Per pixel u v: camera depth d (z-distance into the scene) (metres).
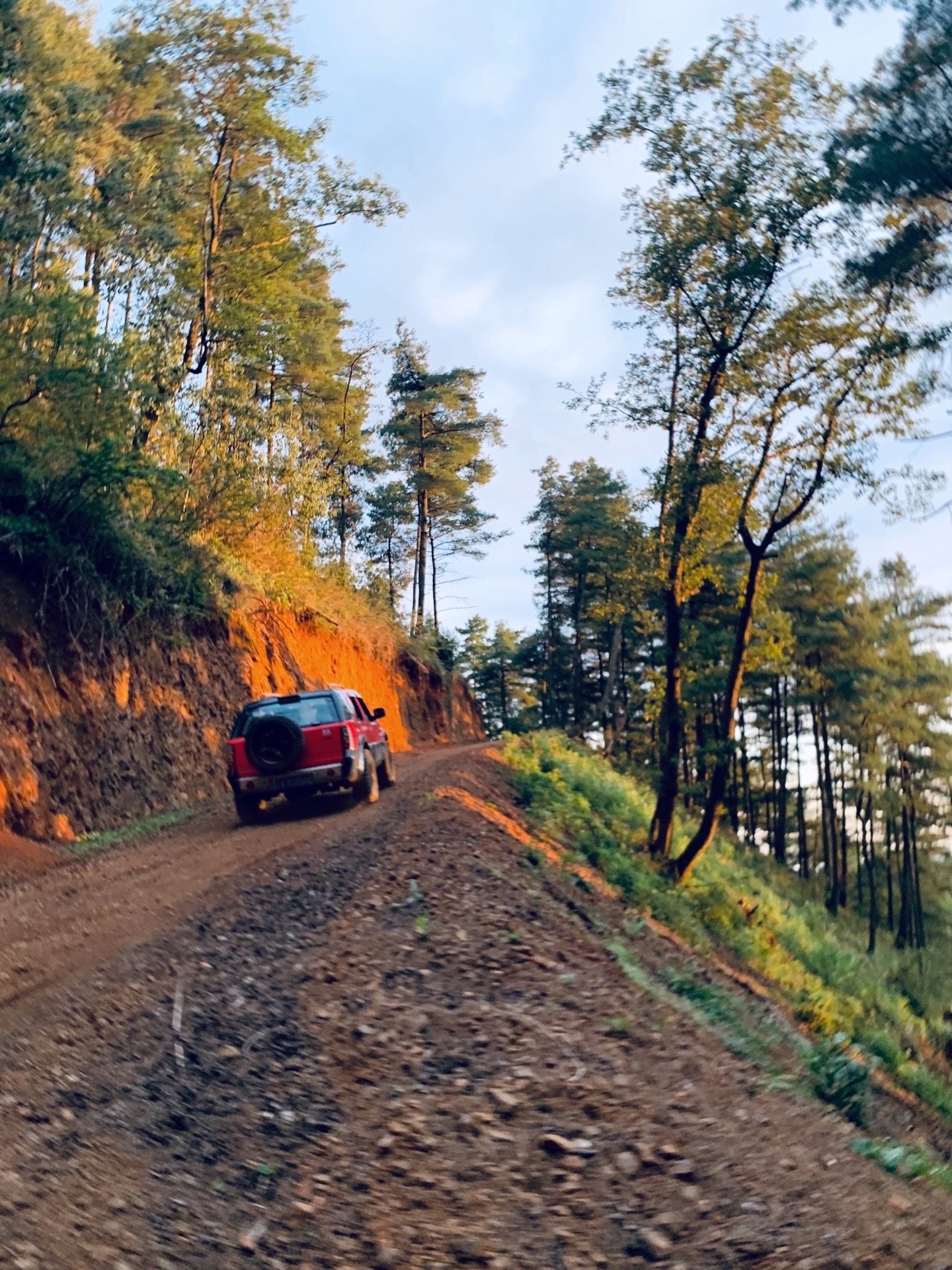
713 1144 4.85
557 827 17.14
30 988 6.62
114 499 17.34
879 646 47.62
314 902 8.68
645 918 13.65
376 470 53.28
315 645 31.23
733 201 17.58
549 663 63.56
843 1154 5.51
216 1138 4.54
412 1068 5.31
